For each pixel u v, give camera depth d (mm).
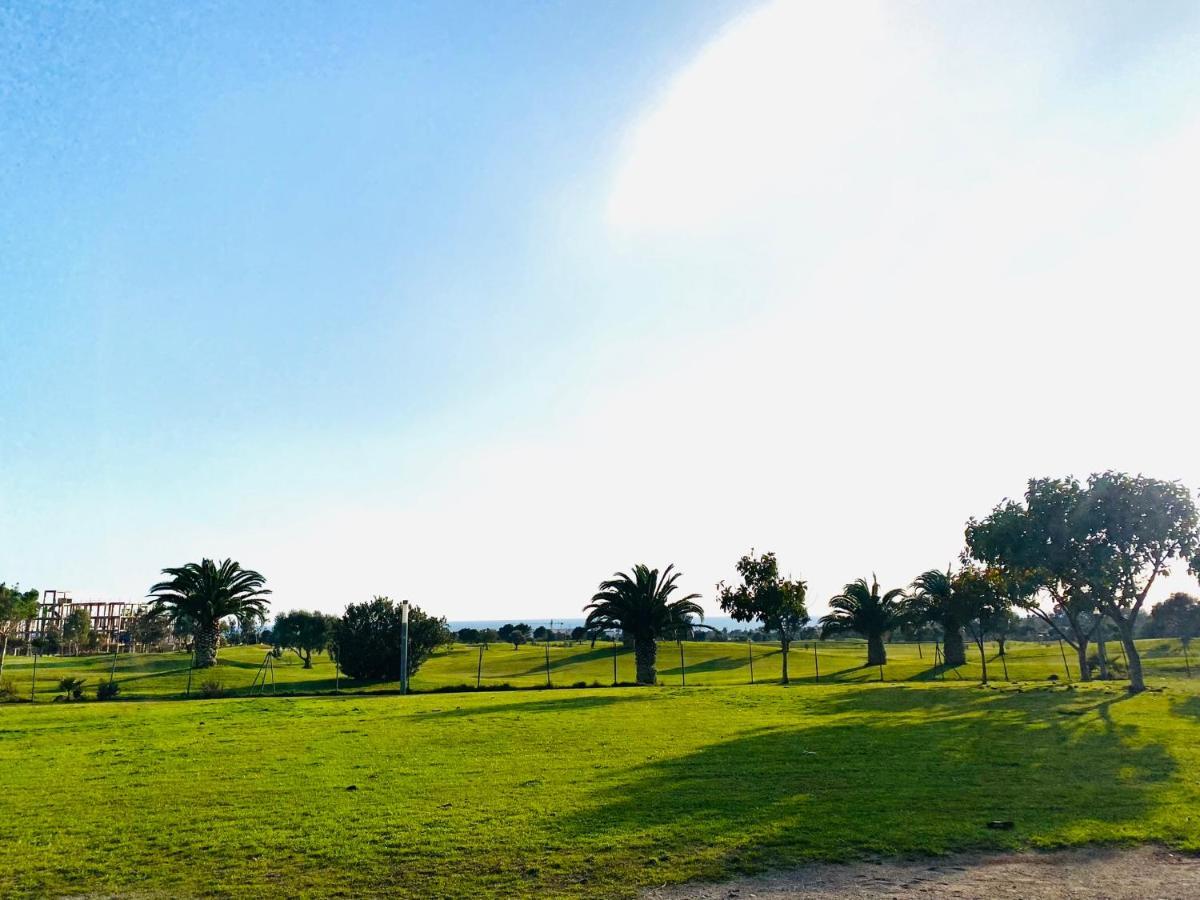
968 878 9430
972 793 13523
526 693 40969
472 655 90188
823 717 25547
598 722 25047
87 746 21953
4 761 19438
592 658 81250
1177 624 91625
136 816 13281
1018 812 12164
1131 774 14891
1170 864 9750
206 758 19250
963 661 65188
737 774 15594
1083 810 12180
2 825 12836
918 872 9672
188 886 9836
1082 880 9273
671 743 20031
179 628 107938
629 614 54844
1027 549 38000
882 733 21250
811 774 15477
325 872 10180
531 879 9719
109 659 82062
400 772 16703
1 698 42844
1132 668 35875
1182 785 13797
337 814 13047
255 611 69250
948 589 63250
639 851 10656
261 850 11156
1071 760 16531
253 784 15758
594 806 13117
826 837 11031
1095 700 29812
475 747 20047
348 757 18891
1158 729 20938
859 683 46656
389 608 59406
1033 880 9312
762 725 23562
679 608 55344
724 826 11695
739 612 49594
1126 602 37688
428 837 11516
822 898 8914
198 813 13391
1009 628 67938
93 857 11047
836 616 66750
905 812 12281
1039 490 38469
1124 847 10391
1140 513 35875
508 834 11555
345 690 48938
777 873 9742
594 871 9938
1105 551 35719
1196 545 35938
